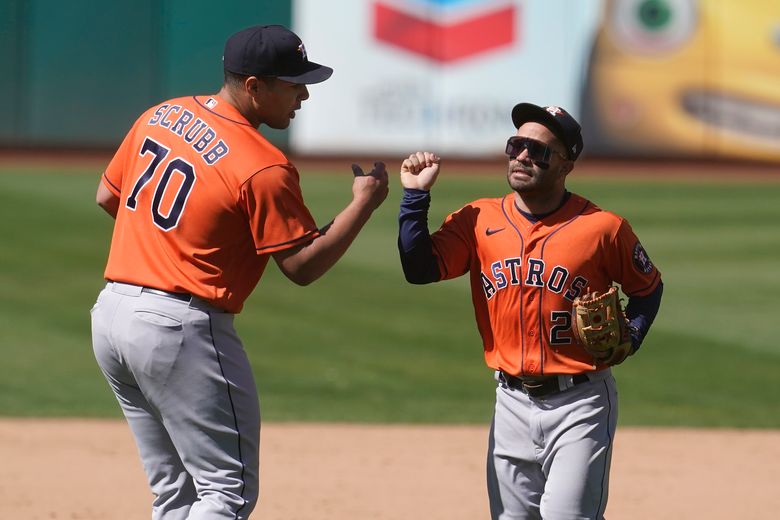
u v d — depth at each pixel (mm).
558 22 84062
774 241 58125
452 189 71125
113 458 26641
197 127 15172
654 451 28297
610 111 84750
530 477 16156
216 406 14961
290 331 41594
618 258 15727
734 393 35125
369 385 35344
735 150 85000
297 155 85562
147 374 14844
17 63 86750
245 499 15281
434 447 28438
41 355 37906
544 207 15820
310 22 84688
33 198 64000
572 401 15516
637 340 15562
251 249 15148
